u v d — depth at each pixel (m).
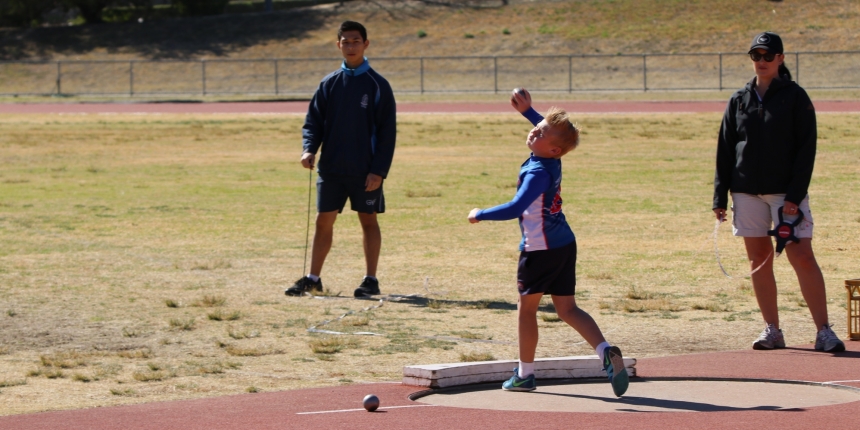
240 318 15.85
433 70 92.81
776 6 98.62
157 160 43.56
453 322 15.56
